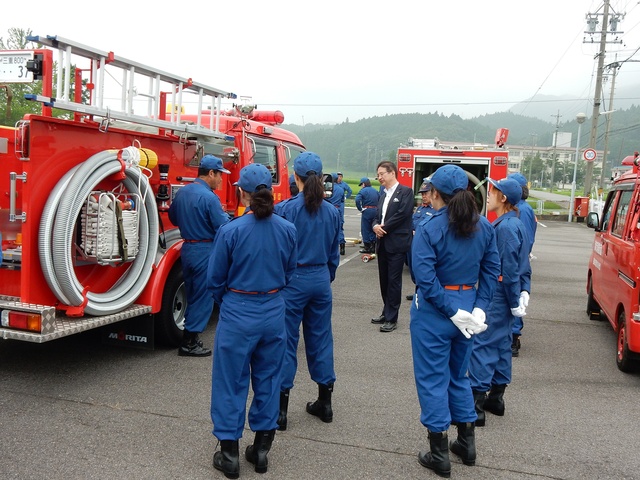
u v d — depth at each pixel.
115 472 3.46
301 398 4.77
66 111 4.57
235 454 3.46
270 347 3.54
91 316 4.88
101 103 4.64
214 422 3.44
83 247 4.75
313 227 4.09
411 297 8.95
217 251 3.42
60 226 4.46
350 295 9.08
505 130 11.37
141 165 5.15
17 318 4.37
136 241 5.12
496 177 11.15
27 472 3.42
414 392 4.94
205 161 5.51
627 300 5.49
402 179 11.59
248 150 7.21
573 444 4.07
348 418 4.38
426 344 3.57
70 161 4.64
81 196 4.55
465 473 3.62
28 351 5.76
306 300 4.15
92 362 5.47
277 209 4.18
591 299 7.84
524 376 5.54
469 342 3.66
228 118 7.08
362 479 3.49
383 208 6.96
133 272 5.21
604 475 3.63
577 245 18.02
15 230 4.79
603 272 6.89
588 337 7.04
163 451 3.75
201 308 5.62
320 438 4.03
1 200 4.82
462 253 3.52
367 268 11.85
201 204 5.38
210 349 5.88
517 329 6.07
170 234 5.76
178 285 5.87
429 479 3.51
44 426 4.05
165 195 5.66
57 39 4.20
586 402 4.90
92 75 4.65
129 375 5.13
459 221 3.44
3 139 4.79
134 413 4.32
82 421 4.15
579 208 7.73
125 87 4.92
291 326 4.13
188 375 5.16
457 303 3.57
